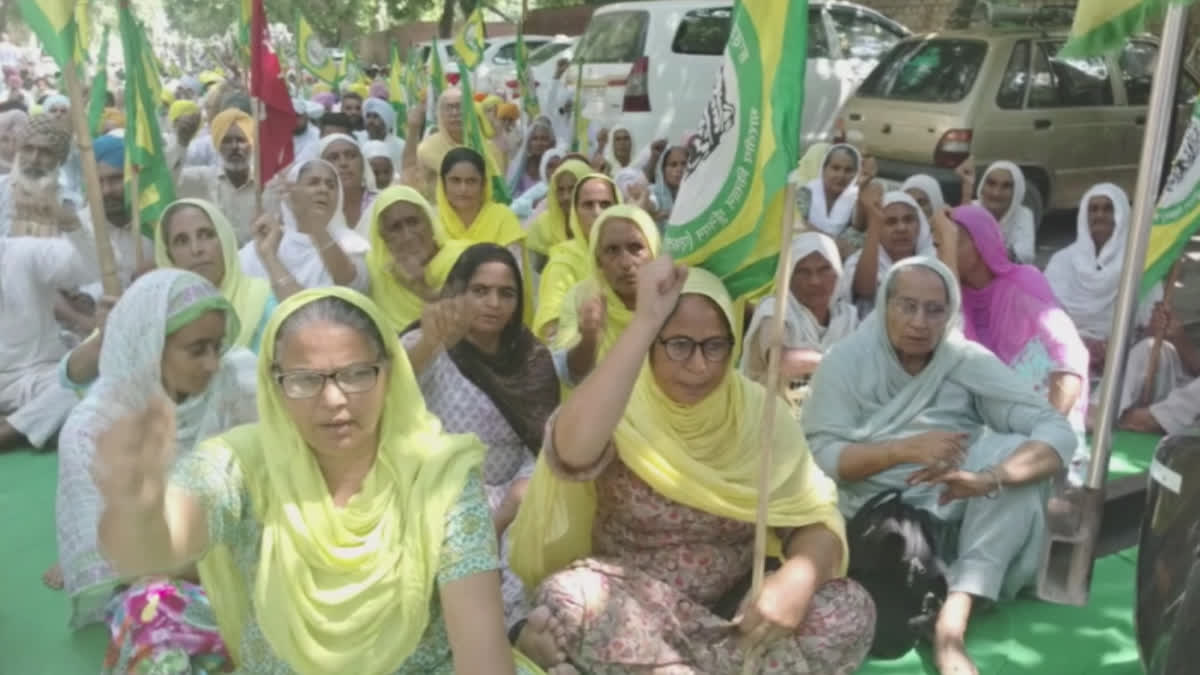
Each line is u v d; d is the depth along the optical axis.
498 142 10.24
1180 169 3.78
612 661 2.82
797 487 2.96
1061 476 3.66
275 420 2.32
